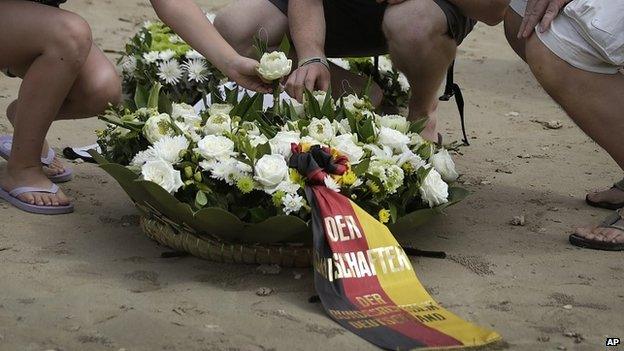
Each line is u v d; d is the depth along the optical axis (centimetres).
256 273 415
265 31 549
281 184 393
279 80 445
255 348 346
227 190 406
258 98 458
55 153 566
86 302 380
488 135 670
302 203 393
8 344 344
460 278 418
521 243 463
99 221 473
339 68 597
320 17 526
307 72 501
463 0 521
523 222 489
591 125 470
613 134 466
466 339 346
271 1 553
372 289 383
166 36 618
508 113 734
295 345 349
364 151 420
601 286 414
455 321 362
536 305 393
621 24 442
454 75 859
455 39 535
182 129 423
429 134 578
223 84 560
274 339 353
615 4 443
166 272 413
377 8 551
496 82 840
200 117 443
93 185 526
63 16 453
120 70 675
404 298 380
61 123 635
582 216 504
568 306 391
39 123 471
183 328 360
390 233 396
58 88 462
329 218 386
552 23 462
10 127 614
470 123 702
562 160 608
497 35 1044
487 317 380
